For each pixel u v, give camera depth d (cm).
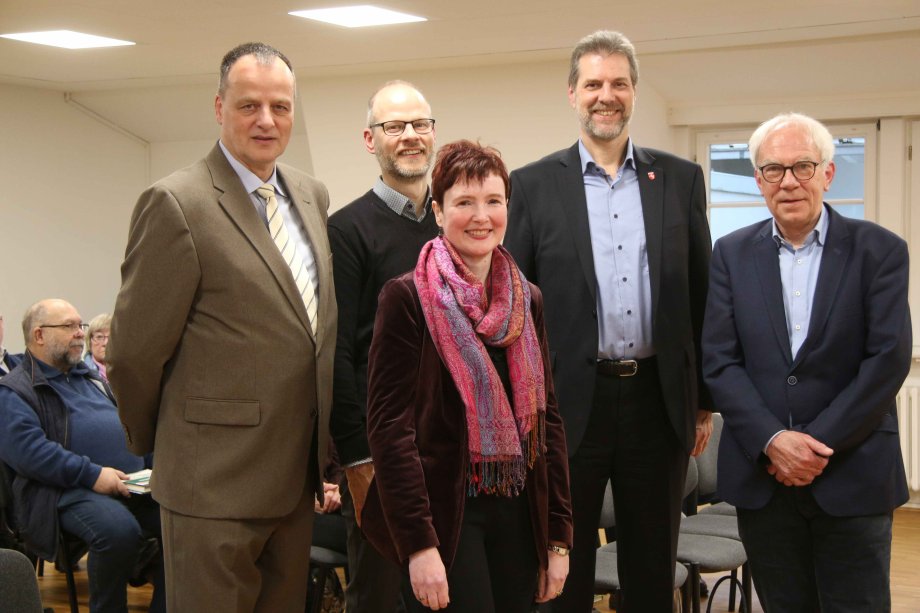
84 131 742
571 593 279
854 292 265
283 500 244
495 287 219
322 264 261
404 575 245
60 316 444
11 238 706
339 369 281
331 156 657
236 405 239
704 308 294
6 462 427
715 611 461
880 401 258
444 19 503
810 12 492
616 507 284
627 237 280
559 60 596
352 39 546
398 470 208
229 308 240
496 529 218
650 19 504
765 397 270
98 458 443
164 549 250
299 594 257
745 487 273
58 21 511
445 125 632
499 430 208
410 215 300
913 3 476
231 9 485
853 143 664
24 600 193
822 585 268
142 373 240
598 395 276
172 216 235
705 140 691
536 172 290
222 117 250
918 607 460
